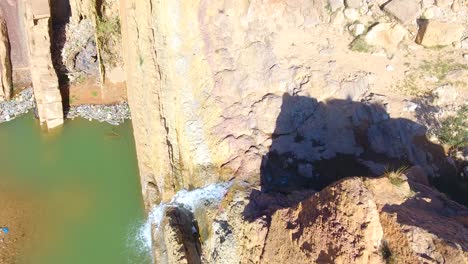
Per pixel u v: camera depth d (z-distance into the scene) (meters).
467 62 17.78
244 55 19.56
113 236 20.59
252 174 17.25
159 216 18.92
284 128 18.02
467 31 18.38
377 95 17.31
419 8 18.72
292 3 19.86
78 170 23.38
